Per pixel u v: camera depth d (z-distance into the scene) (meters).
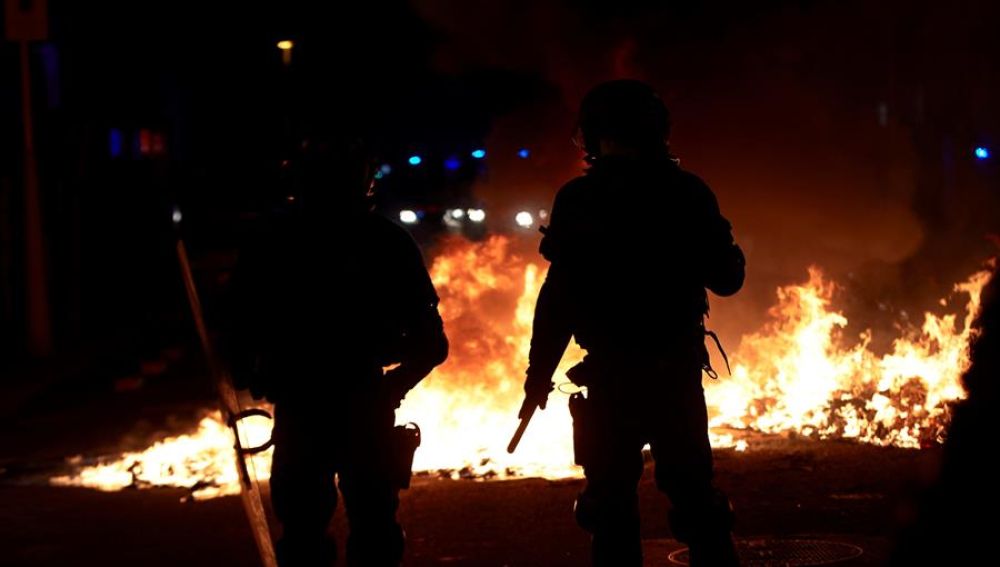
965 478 3.63
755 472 9.06
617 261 5.34
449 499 8.64
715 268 5.39
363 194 5.46
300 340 5.33
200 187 36.62
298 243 5.39
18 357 18.31
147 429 12.55
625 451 5.39
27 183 18.11
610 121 5.42
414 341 5.45
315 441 5.31
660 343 5.33
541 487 8.89
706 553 5.39
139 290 26.38
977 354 3.80
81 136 22.36
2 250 18.98
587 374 5.39
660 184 5.40
